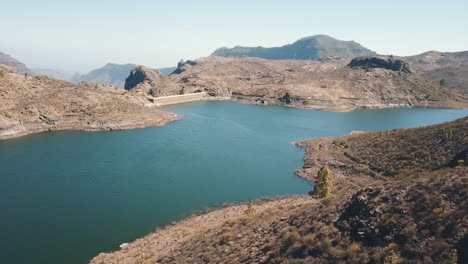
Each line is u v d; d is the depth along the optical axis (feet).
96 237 161.99
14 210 189.37
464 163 185.06
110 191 221.66
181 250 116.47
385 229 80.64
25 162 280.51
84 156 302.66
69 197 210.18
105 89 574.15
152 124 465.06
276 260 86.28
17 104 397.19
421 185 90.33
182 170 271.28
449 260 61.36
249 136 415.44
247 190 231.71
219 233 120.98
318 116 621.72
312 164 286.05
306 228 96.78
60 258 143.43
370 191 97.55
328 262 78.28
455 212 75.46
